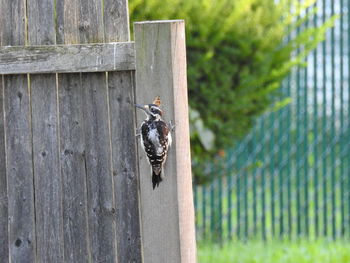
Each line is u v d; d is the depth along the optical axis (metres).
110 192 11.24
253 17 18.12
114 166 11.20
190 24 17.41
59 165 11.26
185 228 11.05
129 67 10.99
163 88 10.89
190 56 17.75
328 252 18.98
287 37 19.70
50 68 11.04
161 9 16.56
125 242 11.26
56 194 11.28
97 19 11.12
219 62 18.00
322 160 21.20
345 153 21.25
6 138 11.27
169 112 10.91
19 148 11.27
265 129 22.05
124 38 11.11
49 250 11.31
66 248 11.30
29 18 11.17
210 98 18.05
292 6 19.22
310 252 19.03
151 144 10.56
